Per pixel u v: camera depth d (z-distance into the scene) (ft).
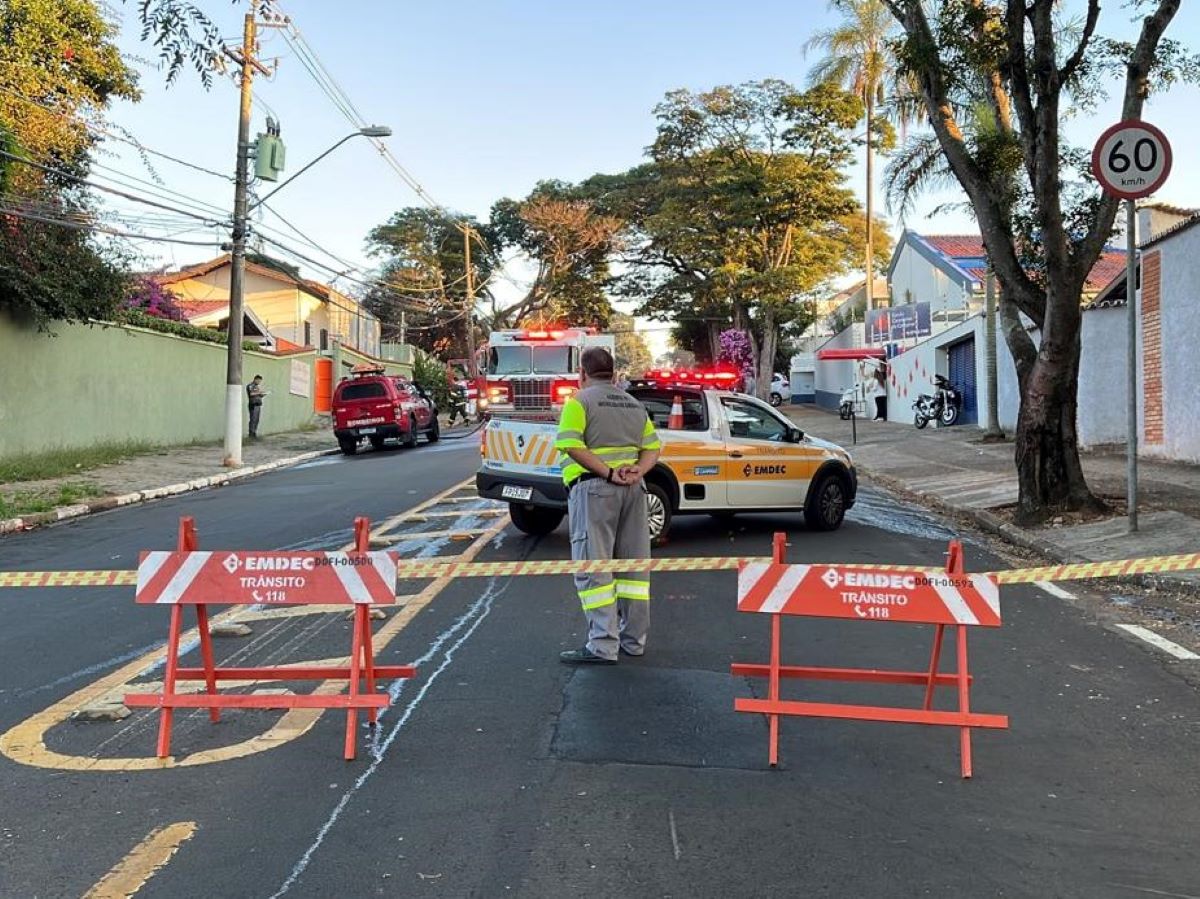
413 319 227.40
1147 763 15.58
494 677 20.07
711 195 158.20
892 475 58.23
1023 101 34.65
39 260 60.75
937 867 12.32
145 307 99.96
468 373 171.42
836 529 39.29
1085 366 63.21
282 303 143.54
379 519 42.60
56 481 57.57
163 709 16.08
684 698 18.79
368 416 87.35
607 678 20.01
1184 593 26.40
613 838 13.08
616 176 202.18
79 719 17.72
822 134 153.48
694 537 37.04
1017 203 39.50
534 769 15.37
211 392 93.35
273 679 17.66
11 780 15.08
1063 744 16.40
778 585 15.85
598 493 21.08
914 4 37.47
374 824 13.51
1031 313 37.24
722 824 13.48
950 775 15.19
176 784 14.90
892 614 15.60
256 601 16.34
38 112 63.87
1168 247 52.42
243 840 13.07
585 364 21.74
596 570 20.04
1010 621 24.43
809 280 156.97
